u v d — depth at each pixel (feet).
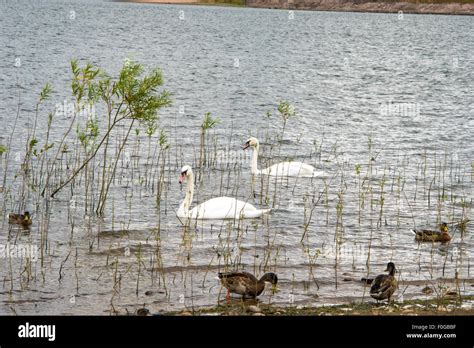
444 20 622.95
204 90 181.27
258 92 183.52
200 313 49.96
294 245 66.90
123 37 346.33
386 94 194.39
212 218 75.25
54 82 176.45
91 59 241.14
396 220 75.97
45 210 75.77
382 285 52.34
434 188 90.48
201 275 58.39
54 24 404.16
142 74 208.23
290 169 95.04
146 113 78.54
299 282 57.21
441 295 54.95
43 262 60.34
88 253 63.05
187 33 396.78
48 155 99.66
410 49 351.67
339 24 541.75
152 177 91.66
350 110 160.97
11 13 478.18
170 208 78.89
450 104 178.09
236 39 371.97
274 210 79.05
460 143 124.26
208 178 93.20
